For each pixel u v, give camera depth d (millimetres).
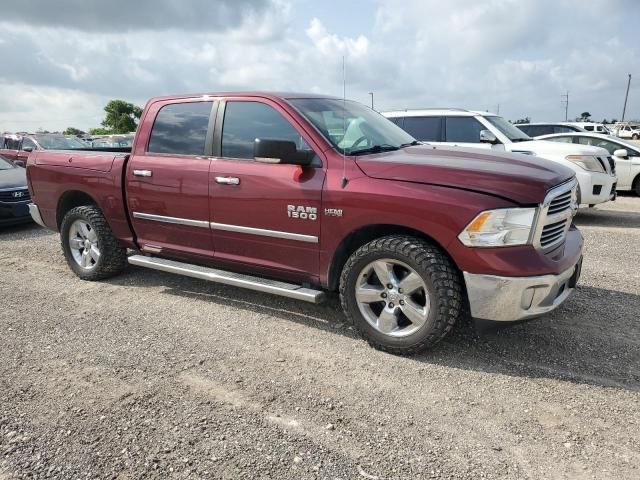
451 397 3230
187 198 4625
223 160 4449
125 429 2934
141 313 4703
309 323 4414
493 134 9375
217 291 5266
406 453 2705
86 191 5426
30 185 6027
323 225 3879
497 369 3568
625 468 2572
